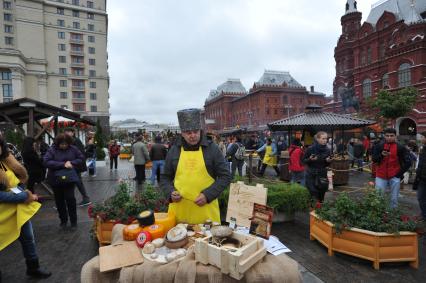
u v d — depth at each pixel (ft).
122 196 15.16
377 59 117.29
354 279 11.00
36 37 201.87
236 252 6.01
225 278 6.17
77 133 50.44
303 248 13.99
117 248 7.32
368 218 12.39
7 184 10.07
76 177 17.37
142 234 7.50
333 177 32.63
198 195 8.68
